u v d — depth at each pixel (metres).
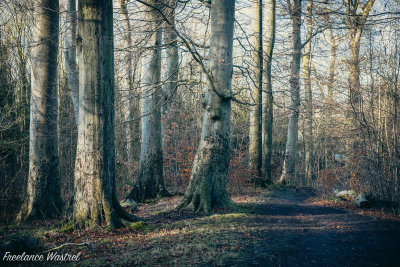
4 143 14.02
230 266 5.04
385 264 5.21
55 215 9.85
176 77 16.73
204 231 6.98
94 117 7.45
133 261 5.36
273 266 5.10
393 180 9.46
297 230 7.59
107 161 7.65
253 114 16.98
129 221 7.98
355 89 11.13
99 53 7.43
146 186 13.90
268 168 18.52
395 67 9.76
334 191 13.95
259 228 7.39
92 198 7.47
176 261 5.27
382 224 7.85
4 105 15.95
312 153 27.36
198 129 21.02
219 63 9.60
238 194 14.60
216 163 9.68
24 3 10.35
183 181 17.50
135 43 11.45
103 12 7.46
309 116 17.28
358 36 15.12
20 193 12.21
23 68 17.05
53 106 10.12
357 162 11.42
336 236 6.99
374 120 10.13
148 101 13.65
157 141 14.06
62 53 20.09
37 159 9.80
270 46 17.05
